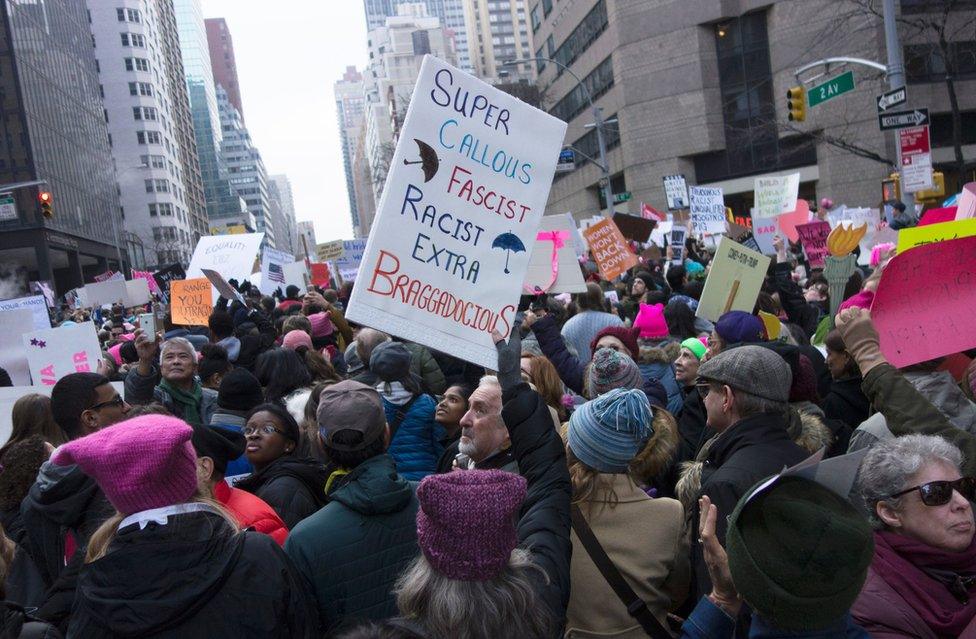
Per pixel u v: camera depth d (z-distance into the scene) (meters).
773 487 2.06
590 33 52.44
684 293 9.32
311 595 2.86
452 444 4.81
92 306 20.89
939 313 3.65
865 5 31.88
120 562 2.34
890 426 3.05
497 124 3.38
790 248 16.48
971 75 40.41
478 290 3.33
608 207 32.25
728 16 43.75
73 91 77.25
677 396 5.82
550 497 2.78
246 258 16.19
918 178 15.53
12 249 61.53
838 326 3.23
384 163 108.19
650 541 3.06
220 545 2.45
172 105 141.25
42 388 6.26
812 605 1.95
